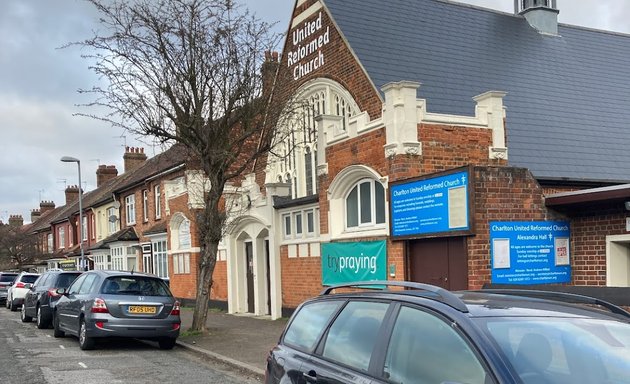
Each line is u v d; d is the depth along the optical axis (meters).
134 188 32.25
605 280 10.24
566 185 14.42
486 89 16.64
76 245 45.19
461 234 10.12
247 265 19.27
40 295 16.45
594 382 2.96
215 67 12.90
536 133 15.87
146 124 13.13
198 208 19.59
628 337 3.35
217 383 8.66
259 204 17.50
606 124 17.22
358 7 17.38
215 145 13.32
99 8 12.32
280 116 14.25
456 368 3.07
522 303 3.63
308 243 15.34
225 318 17.50
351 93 15.72
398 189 11.59
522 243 10.40
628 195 9.36
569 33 21.44
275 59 14.30
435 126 11.93
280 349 4.89
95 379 8.85
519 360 2.95
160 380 8.84
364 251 12.67
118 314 11.45
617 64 20.73
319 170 14.39
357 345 3.90
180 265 23.55
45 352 11.62
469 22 19.47
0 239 47.44
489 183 10.20
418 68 16.19
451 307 3.36
